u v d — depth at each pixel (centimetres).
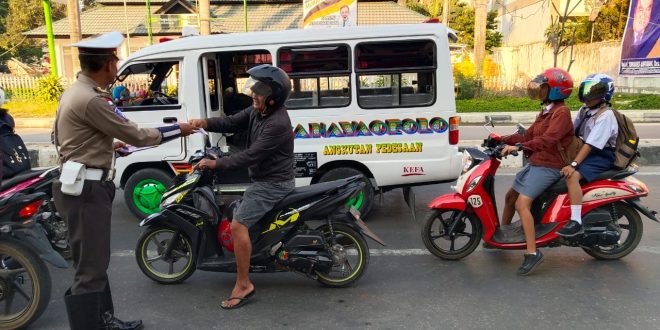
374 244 504
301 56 548
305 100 555
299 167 562
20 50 3572
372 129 553
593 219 429
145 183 584
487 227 441
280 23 2828
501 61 2912
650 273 421
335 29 546
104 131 291
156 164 585
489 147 443
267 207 368
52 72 1983
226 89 661
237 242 363
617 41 2136
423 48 541
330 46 545
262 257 387
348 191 391
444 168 553
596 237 428
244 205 364
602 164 423
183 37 580
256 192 365
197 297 392
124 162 579
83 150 294
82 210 296
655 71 1605
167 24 2670
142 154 575
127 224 586
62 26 2777
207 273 440
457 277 421
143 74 590
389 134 552
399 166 555
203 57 564
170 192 399
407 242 509
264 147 347
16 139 392
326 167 567
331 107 552
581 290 391
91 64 290
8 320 341
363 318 352
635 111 1577
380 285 407
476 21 2006
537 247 438
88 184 295
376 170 557
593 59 2280
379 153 555
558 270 432
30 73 3297
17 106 1858
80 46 284
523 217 421
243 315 360
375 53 544
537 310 359
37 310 339
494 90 2003
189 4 2781
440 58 539
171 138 337
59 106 296
